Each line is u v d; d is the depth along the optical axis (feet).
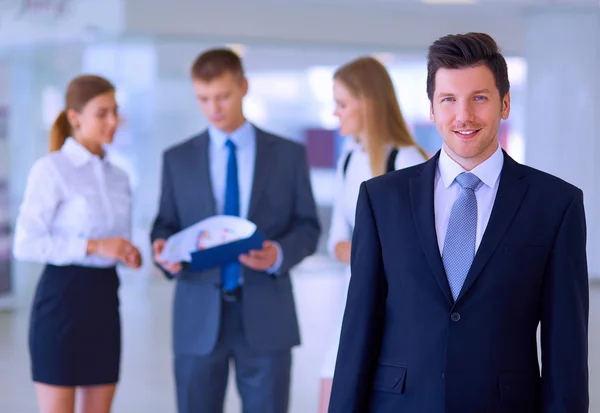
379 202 9.73
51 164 16.19
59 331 16.03
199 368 16.26
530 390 9.16
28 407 23.90
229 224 15.69
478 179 9.37
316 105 48.75
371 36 47.78
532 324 9.23
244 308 16.08
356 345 9.59
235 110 16.24
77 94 16.34
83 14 40.73
